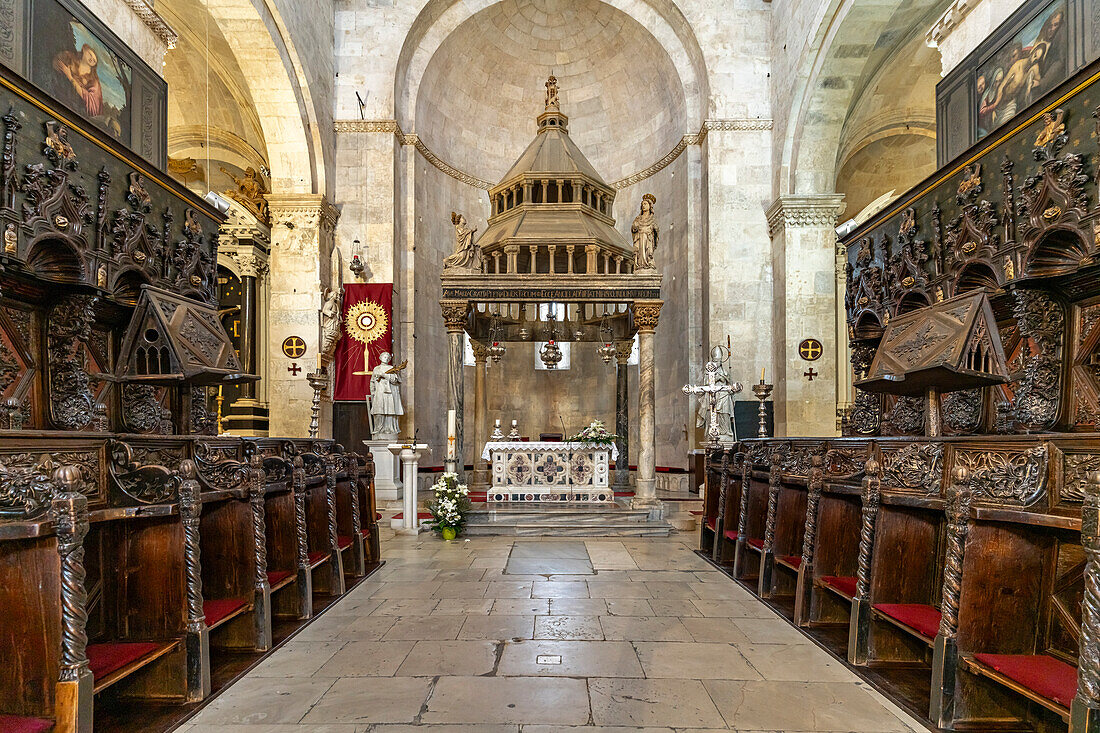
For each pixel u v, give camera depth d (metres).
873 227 8.05
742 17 15.59
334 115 15.43
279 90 13.38
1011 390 5.62
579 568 7.53
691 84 16.28
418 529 10.04
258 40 12.58
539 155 11.88
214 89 16.25
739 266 15.07
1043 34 6.09
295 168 14.23
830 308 14.00
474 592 6.40
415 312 15.96
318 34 14.55
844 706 3.79
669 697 3.89
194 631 3.90
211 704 3.82
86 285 5.44
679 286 16.50
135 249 6.28
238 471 4.84
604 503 10.52
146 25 8.23
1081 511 3.01
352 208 15.30
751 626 5.32
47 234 5.04
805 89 13.67
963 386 5.03
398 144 15.73
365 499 7.89
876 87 14.58
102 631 3.92
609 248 10.85
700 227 15.96
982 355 4.70
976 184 5.91
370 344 14.30
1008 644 3.57
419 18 15.85
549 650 4.71
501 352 12.98
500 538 9.56
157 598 3.94
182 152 17.72
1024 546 3.60
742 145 15.30
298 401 14.12
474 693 3.95
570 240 10.52
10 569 3.05
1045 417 5.03
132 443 3.92
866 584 4.49
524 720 3.58
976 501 3.62
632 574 7.25
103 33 6.87
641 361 10.49
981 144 5.86
